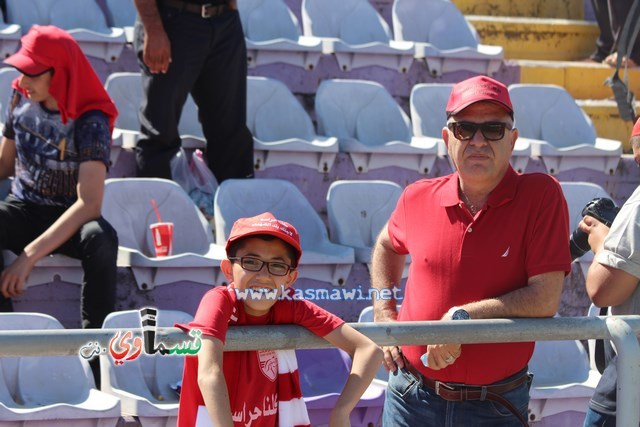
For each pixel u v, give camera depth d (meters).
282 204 11.76
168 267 10.48
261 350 5.94
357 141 13.24
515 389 6.89
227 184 11.62
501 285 6.71
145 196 11.24
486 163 6.63
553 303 6.53
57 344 5.50
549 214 6.62
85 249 9.70
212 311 5.78
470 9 18.17
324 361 9.58
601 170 14.15
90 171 9.90
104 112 10.18
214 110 12.50
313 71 15.07
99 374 9.54
